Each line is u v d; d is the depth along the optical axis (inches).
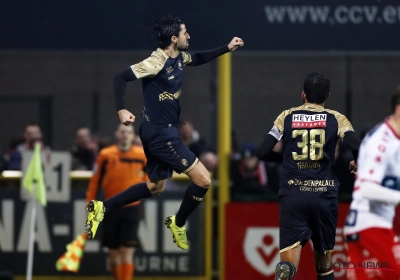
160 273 1240.8
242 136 2065.7
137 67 762.8
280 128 788.6
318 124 775.7
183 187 1258.6
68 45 1126.4
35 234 1247.5
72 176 1256.8
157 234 1238.9
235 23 1123.3
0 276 1091.3
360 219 847.7
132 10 1129.4
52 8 1124.5
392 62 2004.2
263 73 2070.6
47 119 2021.4
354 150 756.6
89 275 1247.5
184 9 1125.1
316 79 789.9
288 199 776.3
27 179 1157.1
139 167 1208.8
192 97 2044.8
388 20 1122.7
